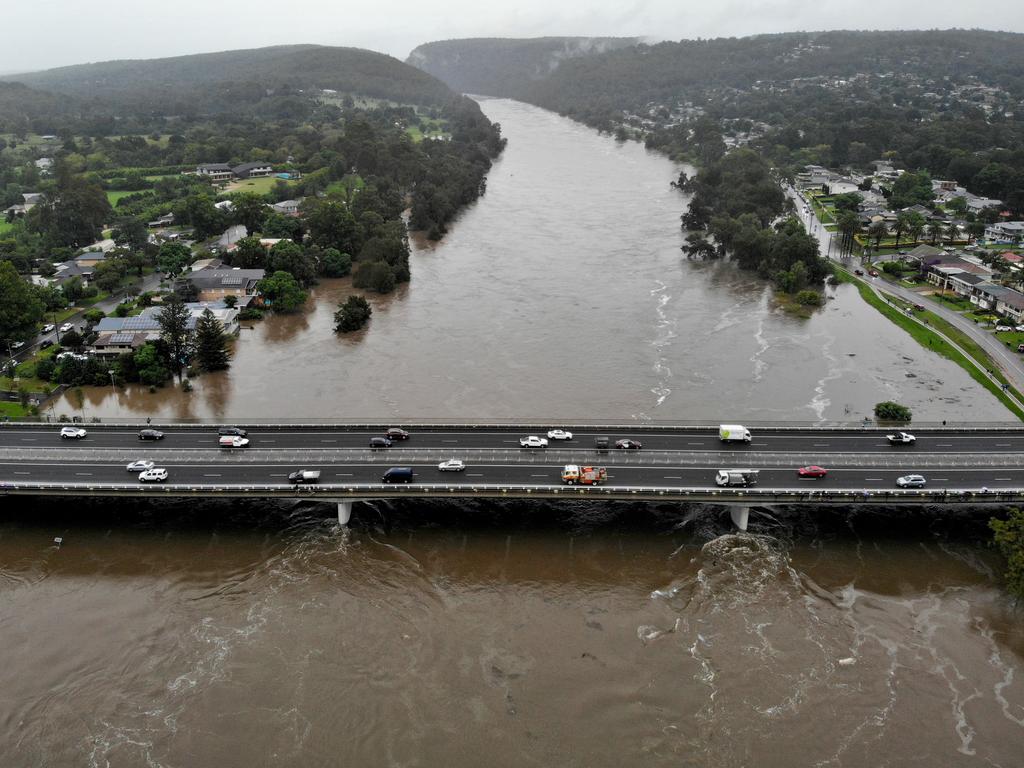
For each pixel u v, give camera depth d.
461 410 179.25
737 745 92.88
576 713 97.38
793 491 128.62
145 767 90.81
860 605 116.94
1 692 101.88
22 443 154.62
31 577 123.94
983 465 141.38
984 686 101.81
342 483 135.00
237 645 109.25
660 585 121.38
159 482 135.88
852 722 96.06
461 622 113.69
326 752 92.44
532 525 135.62
